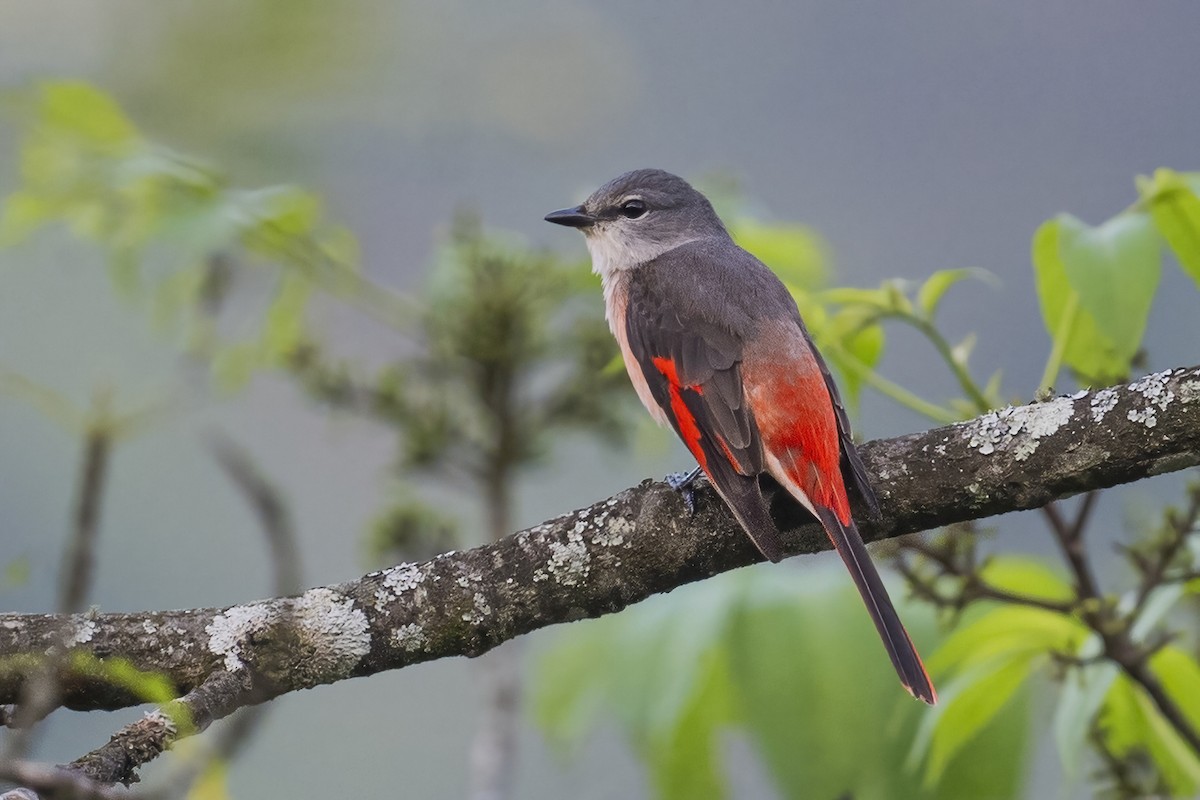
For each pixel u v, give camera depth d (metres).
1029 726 8.98
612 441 11.42
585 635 9.70
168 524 18.36
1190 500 8.23
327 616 7.36
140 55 14.51
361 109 15.70
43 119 10.05
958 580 8.42
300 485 18.86
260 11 14.48
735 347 9.11
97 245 10.73
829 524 7.85
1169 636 8.18
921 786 8.70
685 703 8.75
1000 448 7.39
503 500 11.30
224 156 14.36
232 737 5.96
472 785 10.36
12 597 13.93
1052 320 8.54
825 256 11.06
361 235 12.13
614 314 10.28
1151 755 8.91
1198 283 8.02
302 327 11.33
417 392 11.20
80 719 15.80
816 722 8.66
